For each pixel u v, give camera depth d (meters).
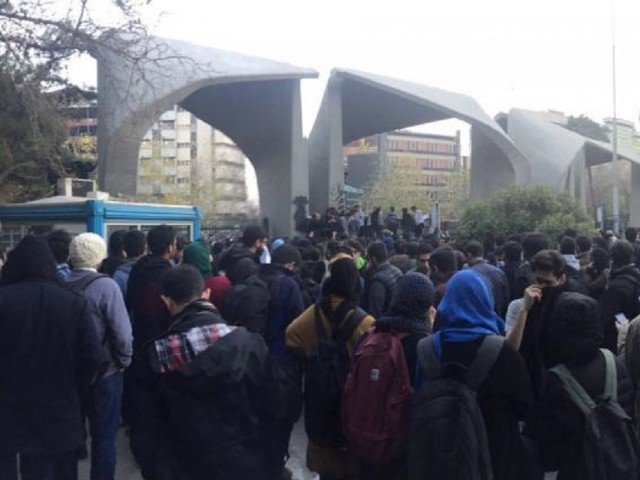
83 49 14.07
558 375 3.43
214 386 3.11
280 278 5.58
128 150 20.61
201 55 24.38
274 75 25.95
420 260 7.62
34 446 3.73
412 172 82.19
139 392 4.79
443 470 3.13
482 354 3.27
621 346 4.85
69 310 3.87
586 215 23.53
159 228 5.70
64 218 10.29
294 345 4.17
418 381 3.57
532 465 3.44
